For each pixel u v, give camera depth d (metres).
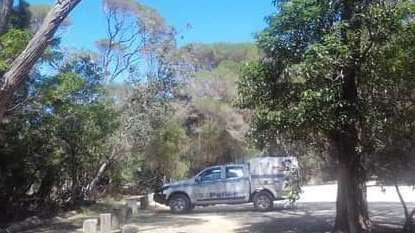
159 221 18.45
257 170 22.00
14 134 17.67
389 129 10.55
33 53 6.39
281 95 11.27
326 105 9.95
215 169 22.45
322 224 15.95
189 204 22.20
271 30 11.05
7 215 18.67
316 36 10.67
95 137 21.83
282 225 16.22
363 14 9.77
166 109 26.98
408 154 12.05
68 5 6.60
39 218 18.66
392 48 9.75
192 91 38.62
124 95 26.59
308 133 11.16
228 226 16.56
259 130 11.38
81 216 20.34
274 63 11.32
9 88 6.27
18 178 18.47
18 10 19.48
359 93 10.68
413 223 13.82
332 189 34.81
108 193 30.72
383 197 26.28
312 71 9.80
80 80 16.83
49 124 18.89
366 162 12.26
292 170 12.90
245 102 11.85
